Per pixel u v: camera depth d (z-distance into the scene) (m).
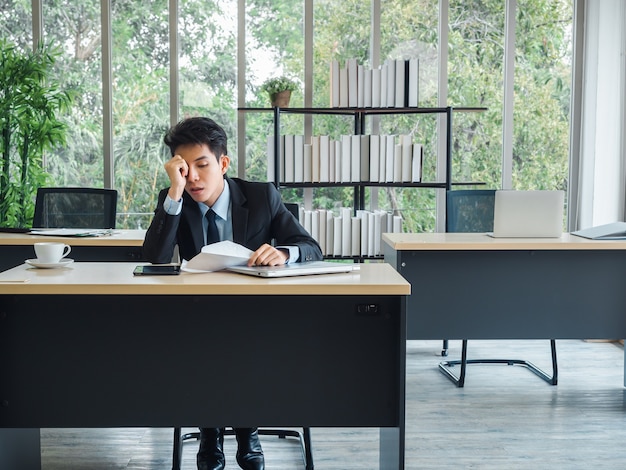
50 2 5.51
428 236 3.86
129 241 3.81
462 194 4.43
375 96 5.15
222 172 2.75
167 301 2.33
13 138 5.33
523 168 5.64
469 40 5.55
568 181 5.65
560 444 3.27
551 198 3.68
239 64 5.51
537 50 5.58
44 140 5.11
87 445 3.28
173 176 2.59
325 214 5.23
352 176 5.23
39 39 5.49
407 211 5.65
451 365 4.54
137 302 2.33
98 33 5.51
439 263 3.61
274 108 5.12
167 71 5.53
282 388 2.36
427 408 3.75
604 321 3.65
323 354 2.35
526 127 5.62
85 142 5.56
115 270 2.48
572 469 3.00
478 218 4.43
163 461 3.09
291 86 5.23
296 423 2.36
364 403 2.36
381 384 2.36
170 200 2.62
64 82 5.52
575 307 3.64
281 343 2.35
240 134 5.55
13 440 2.51
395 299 2.34
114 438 3.37
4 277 2.30
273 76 5.55
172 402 2.35
